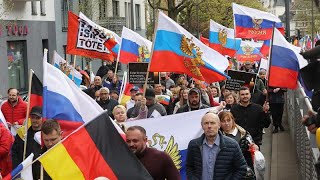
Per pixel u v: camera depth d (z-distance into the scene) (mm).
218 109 9930
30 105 9094
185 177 9469
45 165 6020
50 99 8141
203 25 59188
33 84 9094
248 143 9664
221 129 9828
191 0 45219
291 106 18891
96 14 43000
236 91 15938
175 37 11492
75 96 8250
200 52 11539
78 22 16594
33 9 33625
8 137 9609
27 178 6223
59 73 8250
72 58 39469
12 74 31172
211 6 57875
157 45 11500
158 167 7328
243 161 8289
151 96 13273
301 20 49375
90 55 16812
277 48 11766
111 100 14531
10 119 12781
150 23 58188
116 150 6246
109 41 16938
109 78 21094
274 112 19688
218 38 21375
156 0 51531
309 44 26875
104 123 6266
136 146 7262
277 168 14062
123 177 6172
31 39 33375
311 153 9570
